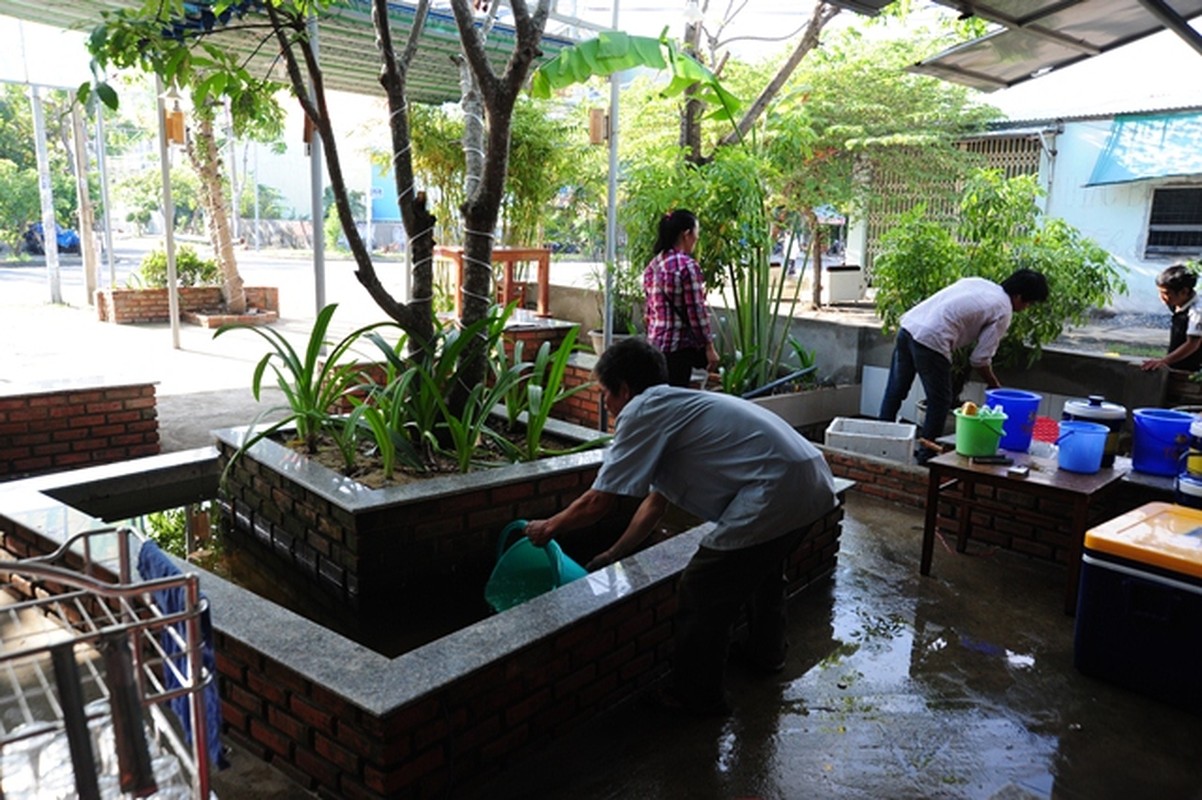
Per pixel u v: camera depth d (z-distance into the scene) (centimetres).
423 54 777
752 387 690
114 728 153
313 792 250
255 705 263
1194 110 1075
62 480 420
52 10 679
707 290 673
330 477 375
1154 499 410
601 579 310
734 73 1062
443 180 1016
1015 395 443
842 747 282
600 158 1070
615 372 299
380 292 412
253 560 401
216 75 407
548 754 276
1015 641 356
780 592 325
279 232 3238
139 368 839
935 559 442
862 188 1128
